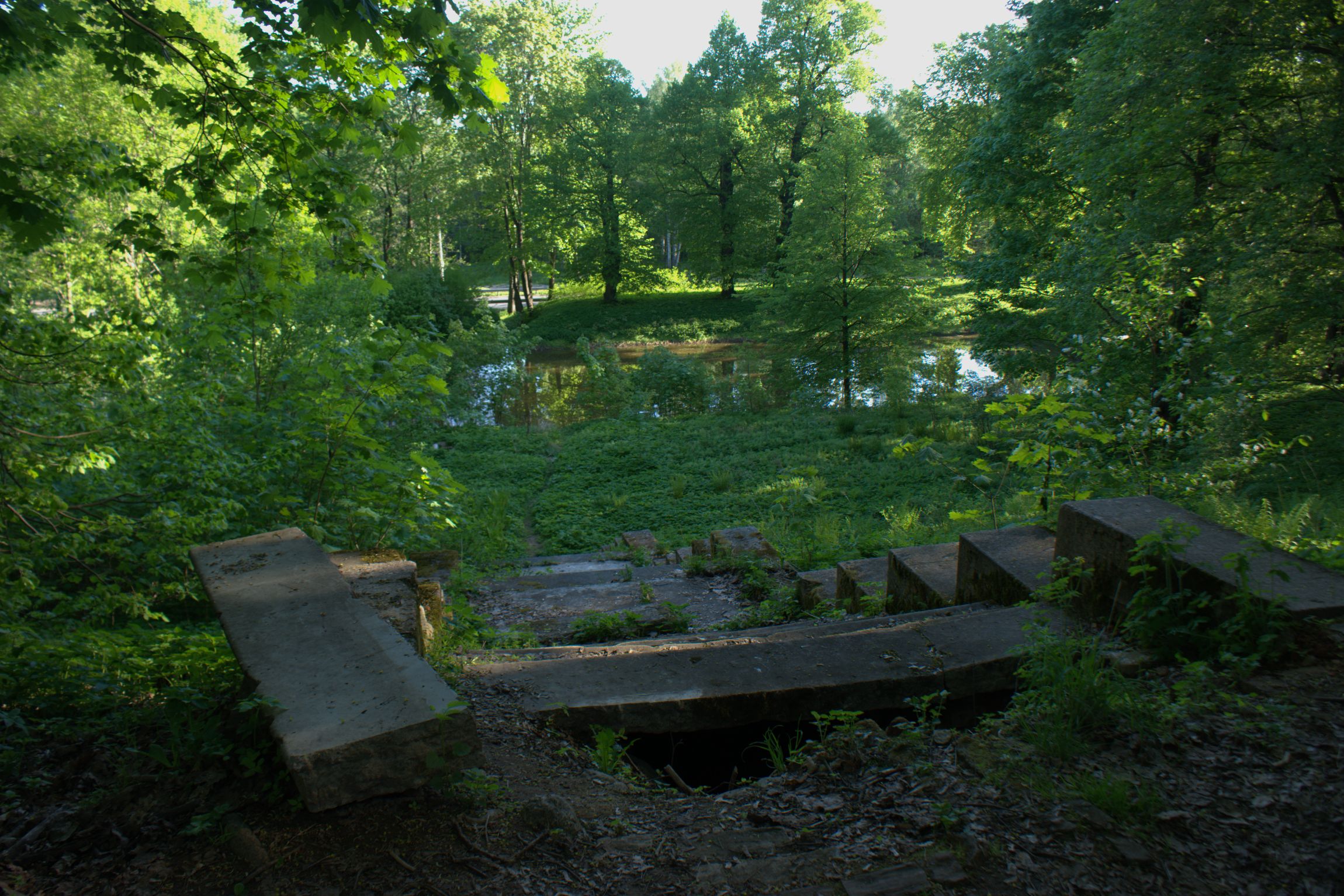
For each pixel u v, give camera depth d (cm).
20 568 583
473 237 5553
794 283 2823
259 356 1110
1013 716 345
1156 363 856
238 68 565
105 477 740
